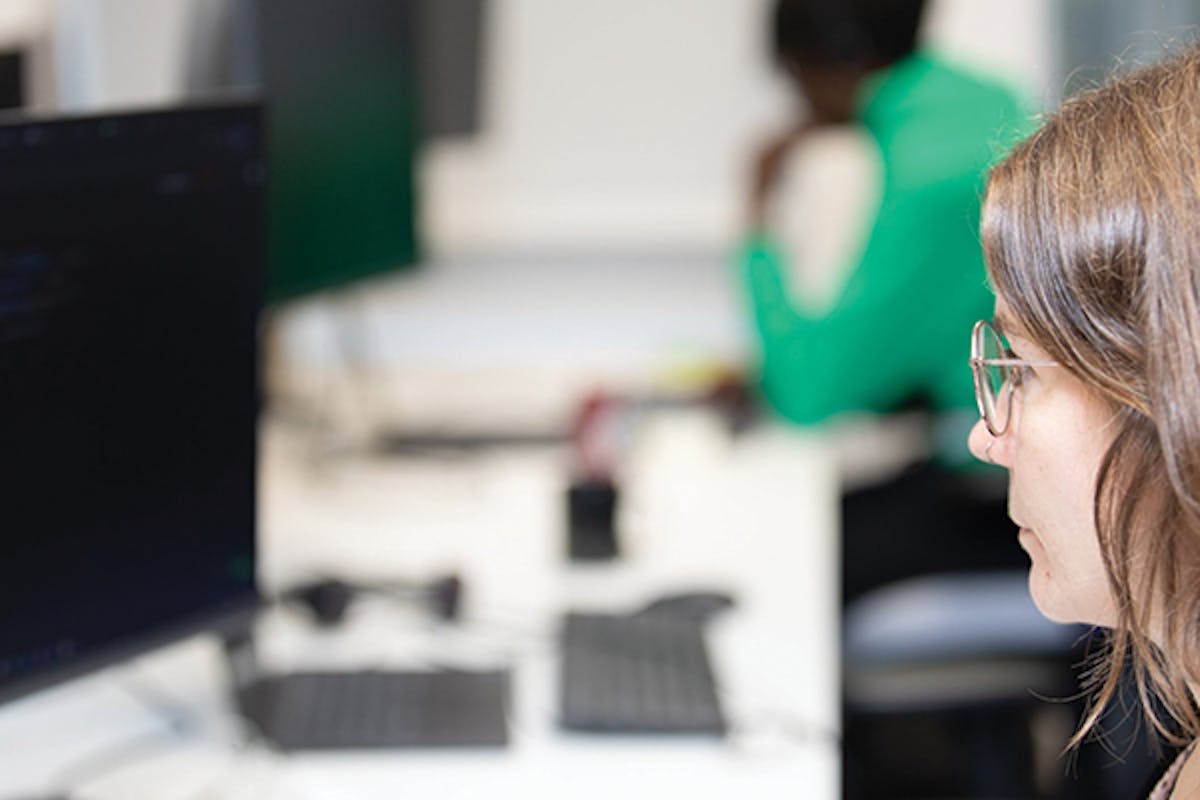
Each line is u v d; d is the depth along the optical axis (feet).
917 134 10.80
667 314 15.26
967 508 10.47
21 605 5.48
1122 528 3.55
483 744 6.42
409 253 10.17
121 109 5.36
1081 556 3.88
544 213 15.49
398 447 10.41
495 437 10.54
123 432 5.66
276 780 6.19
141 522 5.80
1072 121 3.66
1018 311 3.59
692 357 12.11
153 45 9.21
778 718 6.68
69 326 5.39
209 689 6.97
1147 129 3.48
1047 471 3.85
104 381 5.56
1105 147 3.52
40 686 5.62
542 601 7.99
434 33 11.05
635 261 15.44
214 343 5.88
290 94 8.92
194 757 6.37
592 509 8.41
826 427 11.16
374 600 7.96
